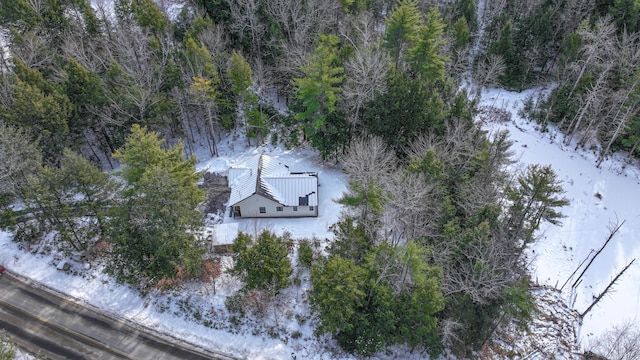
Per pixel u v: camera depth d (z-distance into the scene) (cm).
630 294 3969
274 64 5450
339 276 2925
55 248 3853
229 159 4828
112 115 4391
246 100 4725
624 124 4881
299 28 5119
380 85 4244
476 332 3158
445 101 5019
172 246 3097
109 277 3638
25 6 4875
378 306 3062
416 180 3244
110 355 3114
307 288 3588
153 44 4797
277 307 3462
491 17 7050
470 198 3506
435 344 3072
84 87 4297
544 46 6238
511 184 4181
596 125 5384
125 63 4672
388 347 3328
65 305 3419
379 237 3494
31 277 3612
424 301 2870
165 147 4972
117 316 3372
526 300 2966
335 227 4038
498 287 2833
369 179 3359
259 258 3156
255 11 5250
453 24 6744
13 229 3838
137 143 3175
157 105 4475
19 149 3609
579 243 4372
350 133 4553
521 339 3591
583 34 5334
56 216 3534
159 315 3397
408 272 2988
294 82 4525
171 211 3061
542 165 5100
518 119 5856
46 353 3094
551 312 3822
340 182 4534
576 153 5344
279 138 5122
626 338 3412
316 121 4250
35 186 3362
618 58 5291
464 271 3042
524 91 6369
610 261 4219
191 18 5522
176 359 3130
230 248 3809
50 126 4044
